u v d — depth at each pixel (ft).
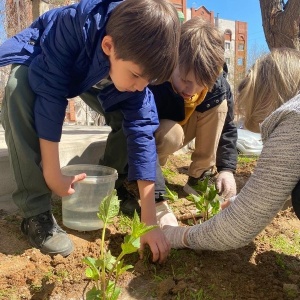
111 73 4.82
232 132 8.16
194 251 5.72
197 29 6.06
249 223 4.62
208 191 6.10
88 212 5.84
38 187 5.47
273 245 6.29
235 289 5.00
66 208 5.98
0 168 6.64
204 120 7.70
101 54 4.74
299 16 12.28
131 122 5.63
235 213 4.69
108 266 4.14
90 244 5.60
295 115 4.38
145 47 4.33
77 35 4.84
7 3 24.66
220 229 4.84
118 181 7.16
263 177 4.51
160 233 5.25
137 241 4.06
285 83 5.00
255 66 5.32
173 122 7.02
